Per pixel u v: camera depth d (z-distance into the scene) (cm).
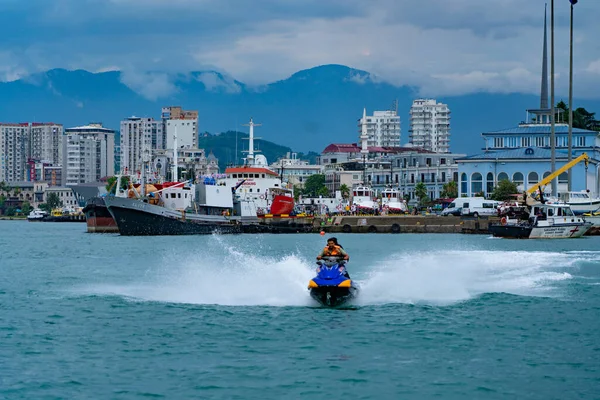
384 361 4584
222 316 5928
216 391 4003
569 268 9519
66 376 4284
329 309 6197
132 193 19800
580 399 3891
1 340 5172
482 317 5928
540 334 5331
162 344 5028
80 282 8388
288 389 4034
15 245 16338
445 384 4119
